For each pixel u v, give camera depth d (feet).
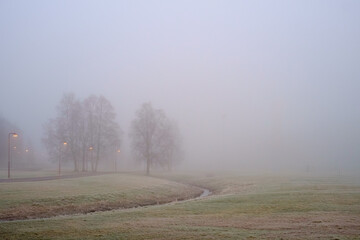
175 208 88.38
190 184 226.38
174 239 53.52
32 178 177.47
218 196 119.14
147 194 142.51
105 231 60.29
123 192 134.72
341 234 55.06
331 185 148.46
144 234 57.36
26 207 94.68
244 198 103.40
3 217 85.05
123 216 76.95
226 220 70.08
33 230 61.57
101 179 178.40
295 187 139.33
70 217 77.46
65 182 152.87
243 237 53.83
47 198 105.29
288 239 52.01
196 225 64.95
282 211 80.48
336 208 82.53
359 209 81.10
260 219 70.64
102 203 114.11
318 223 64.80
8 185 128.77
